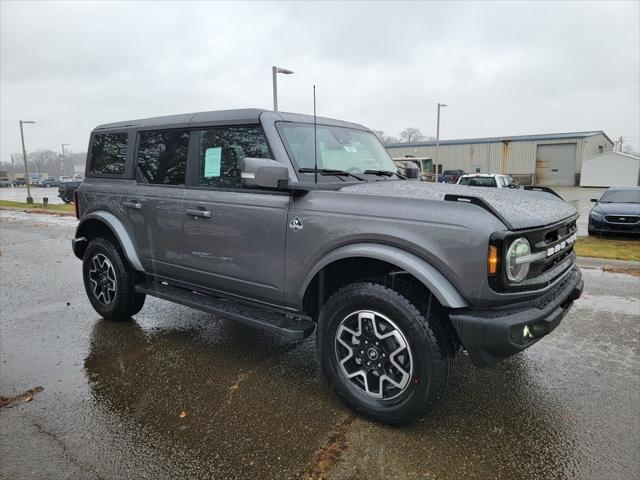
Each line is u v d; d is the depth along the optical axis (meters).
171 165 4.00
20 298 5.66
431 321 2.61
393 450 2.57
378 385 2.86
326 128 3.79
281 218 3.14
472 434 2.73
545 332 2.60
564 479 2.34
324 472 2.38
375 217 2.74
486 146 46.41
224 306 3.58
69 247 9.98
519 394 3.22
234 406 3.04
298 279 3.10
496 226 2.43
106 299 4.66
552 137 43.59
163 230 3.98
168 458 2.50
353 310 2.85
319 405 3.05
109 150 4.66
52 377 3.47
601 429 2.78
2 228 13.93
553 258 2.84
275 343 4.15
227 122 3.57
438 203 2.59
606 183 41.66
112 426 2.81
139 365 3.67
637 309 5.15
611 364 3.71
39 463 2.46
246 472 2.38
